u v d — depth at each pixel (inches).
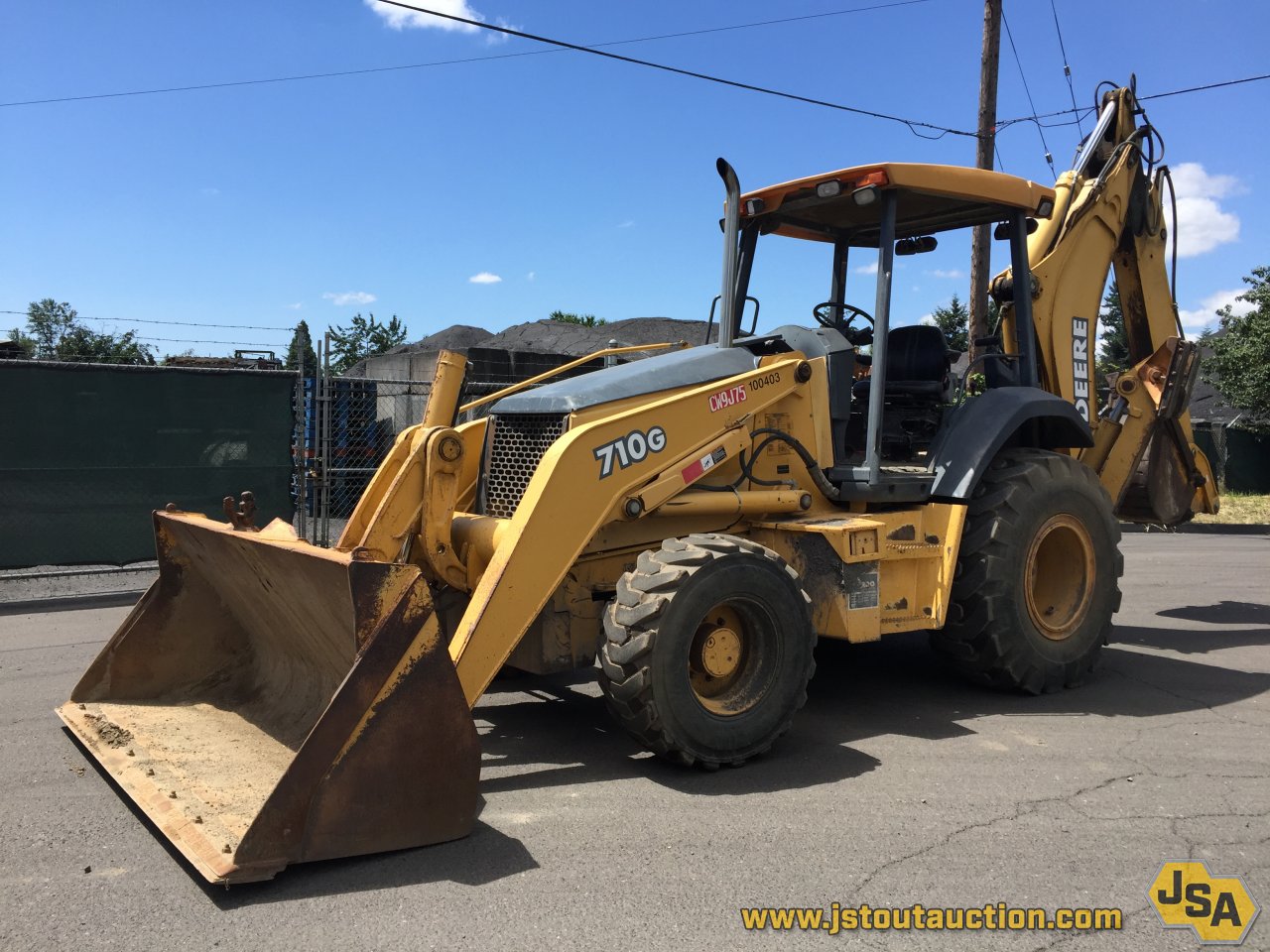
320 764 120.2
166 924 109.1
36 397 328.2
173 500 352.2
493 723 192.1
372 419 417.7
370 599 124.3
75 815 141.3
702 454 178.2
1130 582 384.2
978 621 204.4
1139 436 267.6
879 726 189.3
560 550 157.4
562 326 808.9
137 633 182.2
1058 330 254.4
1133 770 163.0
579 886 118.6
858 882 120.3
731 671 165.5
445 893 116.2
